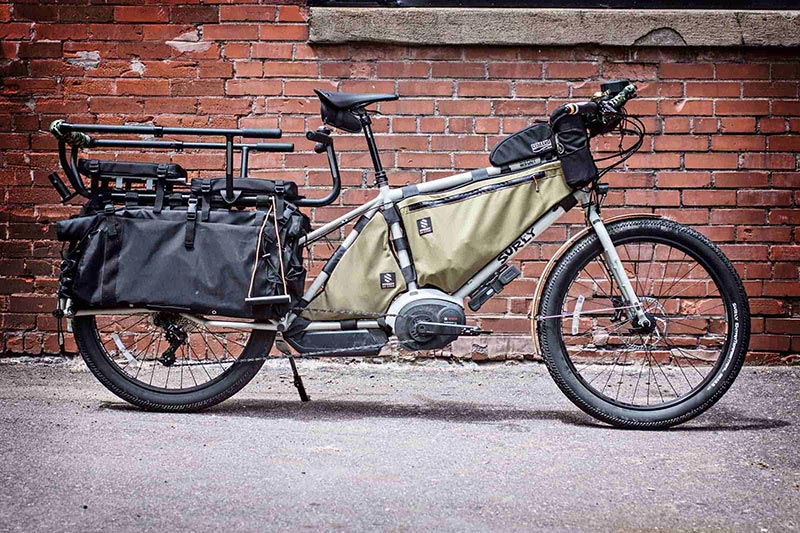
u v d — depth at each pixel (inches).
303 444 150.6
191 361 194.5
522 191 167.2
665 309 211.0
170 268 164.6
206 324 167.8
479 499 126.3
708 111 212.2
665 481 135.0
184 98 212.7
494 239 166.7
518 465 141.2
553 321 166.1
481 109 211.8
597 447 151.6
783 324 214.1
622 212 214.2
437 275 166.6
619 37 209.3
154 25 212.1
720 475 137.9
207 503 123.6
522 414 174.2
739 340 165.5
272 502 124.2
